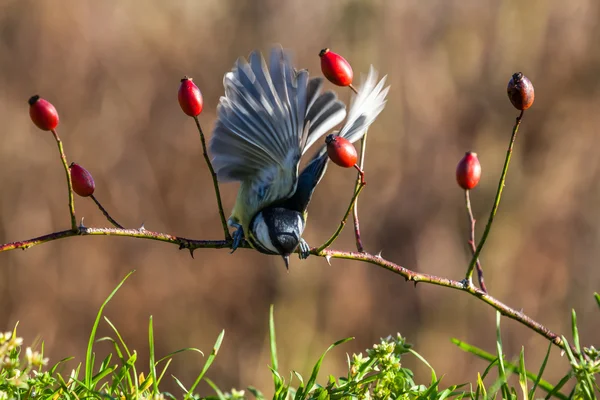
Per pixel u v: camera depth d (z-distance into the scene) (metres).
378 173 16.97
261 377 15.29
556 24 17.48
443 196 17.08
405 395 4.39
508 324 16.27
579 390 4.48
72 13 16.16
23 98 15.76
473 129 17.36
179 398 14.95
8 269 14.96
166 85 16.55
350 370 4.61
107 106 16.11
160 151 16.23
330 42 17.31
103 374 4.42
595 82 17.36
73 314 15.11
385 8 17.36
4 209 15.17
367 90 5.38
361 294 16.23
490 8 17.59
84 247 15.39
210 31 17.12
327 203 16.69
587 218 16.84
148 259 15.68
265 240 5.36
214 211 16.16
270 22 17.33
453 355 16.00
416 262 16.62
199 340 15.49
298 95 4.94
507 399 4.55
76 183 4.76
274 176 5.29
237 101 4.97
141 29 16.64
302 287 16.02
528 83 4.62
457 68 17.55
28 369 3.92
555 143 17.23
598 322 16.45
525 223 16.84
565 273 16.61
